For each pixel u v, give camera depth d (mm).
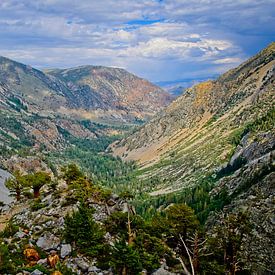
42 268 46562
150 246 60156
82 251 52594
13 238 56594
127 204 72375
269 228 101625
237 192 153500
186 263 60031
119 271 49781
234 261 65188
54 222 61531
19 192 89938
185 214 65688
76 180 81188
